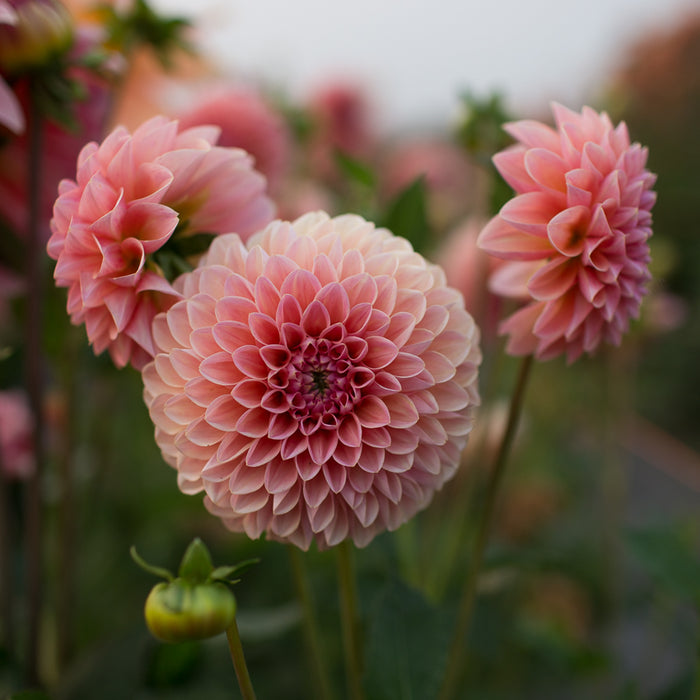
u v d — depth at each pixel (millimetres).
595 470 1004
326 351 294
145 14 491
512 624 657
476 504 723
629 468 1562
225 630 279
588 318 309
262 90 740
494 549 464
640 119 2514
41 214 442
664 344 2158
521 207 300
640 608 815
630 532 439
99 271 280
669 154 2420
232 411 289
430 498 306
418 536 651
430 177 878
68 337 472
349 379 293
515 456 725
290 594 577
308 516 291
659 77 2537
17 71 383
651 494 1438
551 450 989
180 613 267
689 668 525
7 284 445
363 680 343
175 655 409
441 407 293
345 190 821
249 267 292
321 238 300
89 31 406
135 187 290
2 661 434
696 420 2109
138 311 293
